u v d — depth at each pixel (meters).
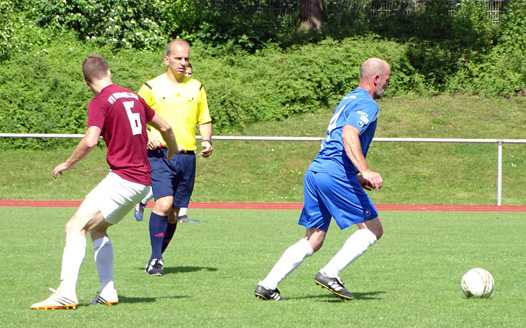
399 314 17.80
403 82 71.88
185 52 24.98
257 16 81.06
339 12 83.44
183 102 25.02
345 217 18.88
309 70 70.12
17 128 61.69
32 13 76.38
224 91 65.62
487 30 78.12
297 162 59.56
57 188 55.41
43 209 46.59
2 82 65.19
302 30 79.62
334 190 18.81
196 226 38.81
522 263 26.83
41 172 57.69
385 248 30.61
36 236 33.62
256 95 67.75
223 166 58.44
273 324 16.53
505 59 74.00
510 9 79.19
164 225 24.05
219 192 55.19
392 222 41.28
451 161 59.72
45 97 64.25
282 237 34.34
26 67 66.88
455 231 36.97
